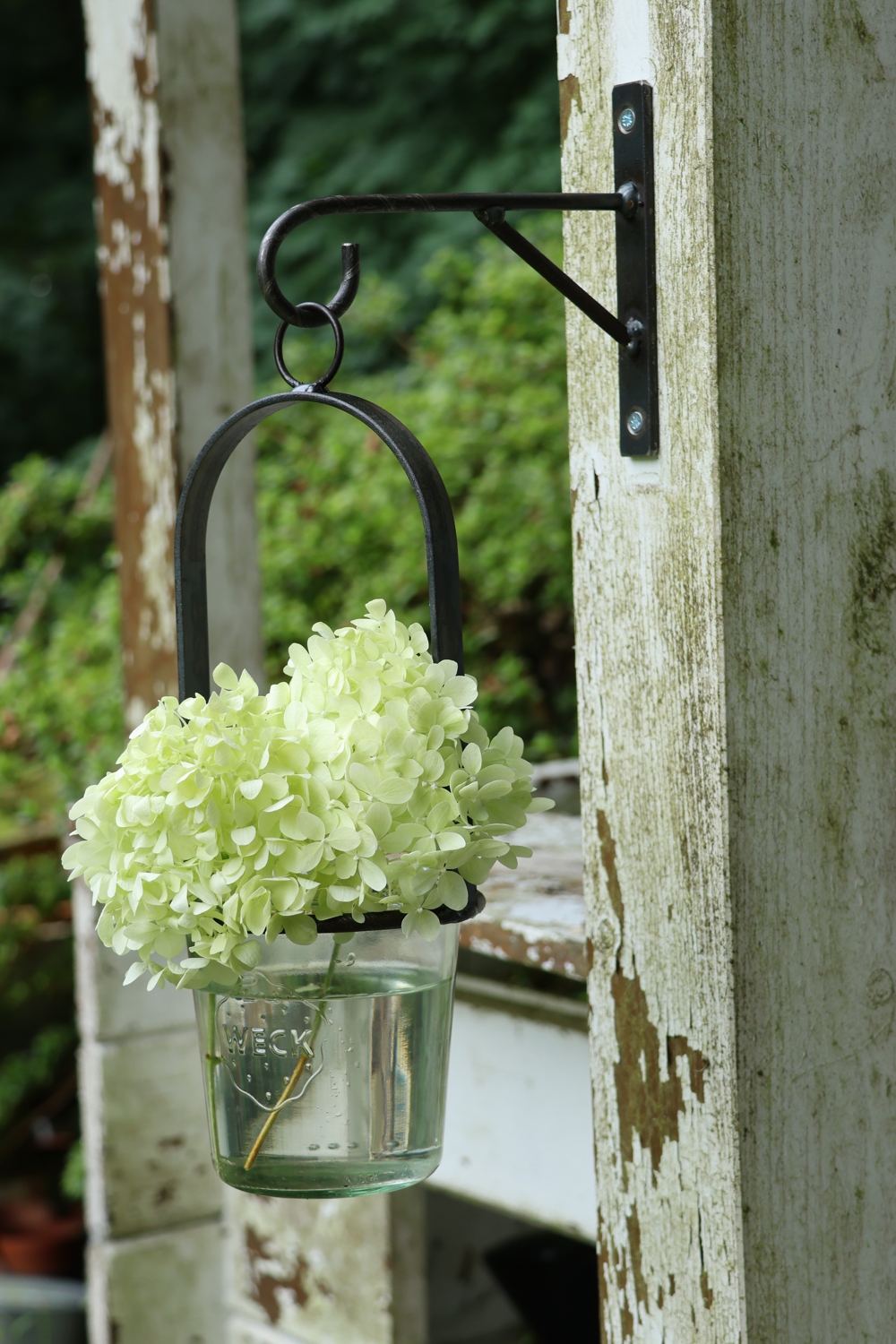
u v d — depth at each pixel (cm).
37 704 338
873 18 101
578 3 103
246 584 206
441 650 86
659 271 99
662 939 104
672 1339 107
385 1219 184
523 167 565
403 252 593
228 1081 86
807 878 103
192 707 87
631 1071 108
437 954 87
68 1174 327
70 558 396
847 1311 107
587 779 110
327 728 84
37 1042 357
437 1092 89
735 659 99
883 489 105
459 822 85
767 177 97
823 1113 105
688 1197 104
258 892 80
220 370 200
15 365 716
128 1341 216
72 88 743
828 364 102
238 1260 209
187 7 193
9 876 337
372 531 320
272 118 646
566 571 315
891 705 107
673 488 100
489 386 340
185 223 196
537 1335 210
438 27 598
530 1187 161
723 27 94
